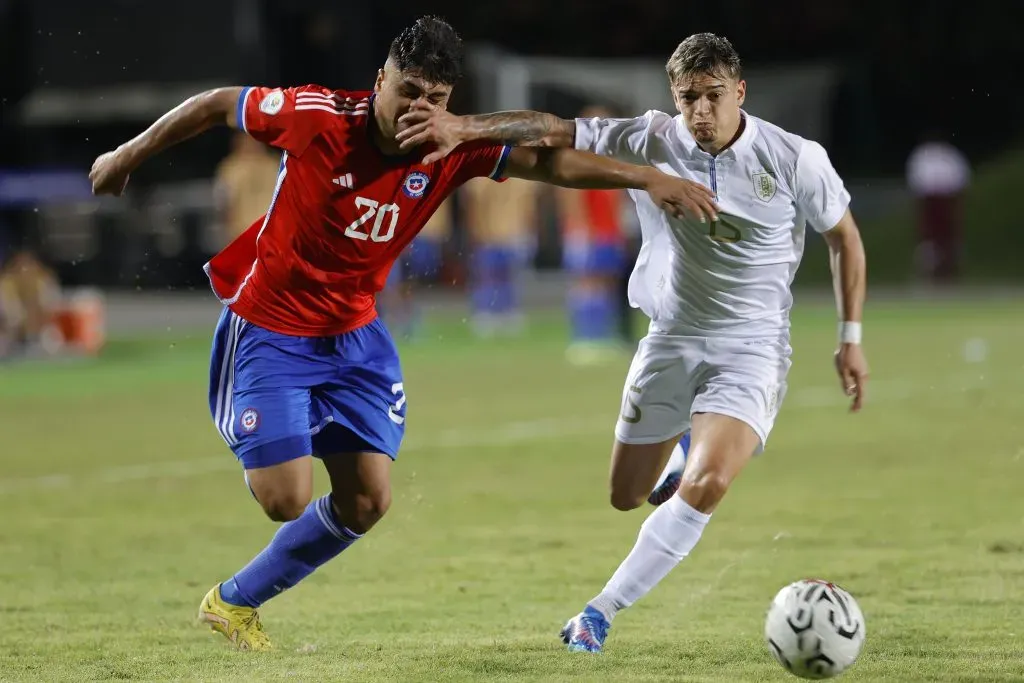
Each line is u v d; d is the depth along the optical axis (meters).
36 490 35.19
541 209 110.31
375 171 18.58
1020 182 122.38
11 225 99.31
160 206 100.88
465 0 134.38
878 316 84.19
